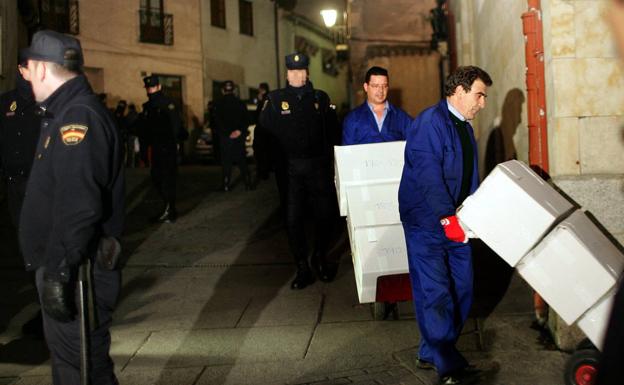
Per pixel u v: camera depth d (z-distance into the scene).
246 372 3.99
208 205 9.34
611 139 4.15
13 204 4.57
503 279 5.50
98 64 22.52
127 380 3.91
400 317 4.86
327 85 36.62
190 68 24.77
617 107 4.14
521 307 4.86
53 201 2.64
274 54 29.89
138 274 6.37
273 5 29.80
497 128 6.94
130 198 9.82
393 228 4.35
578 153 4.16
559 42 4.15
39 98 2.76
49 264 2.49
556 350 4.09
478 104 3.65
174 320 5.05
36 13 12.70
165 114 8.16
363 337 4.51
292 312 5.12
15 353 4.41
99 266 2.70
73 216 2.50
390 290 4.33
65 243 2.49
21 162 4.50
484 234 3.27
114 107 22.86
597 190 4.04
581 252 3.11
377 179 4.54
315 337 4.55
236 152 10.30
